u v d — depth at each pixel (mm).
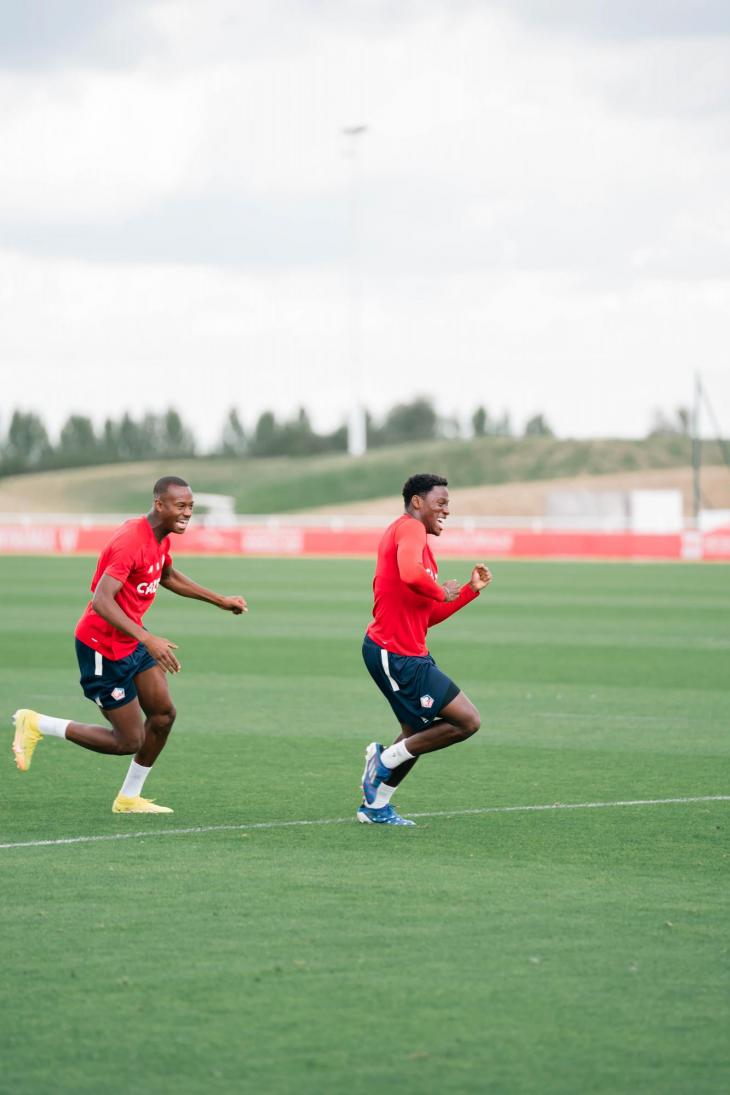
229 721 52438
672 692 61312
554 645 81750
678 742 47688
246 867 29172
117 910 25734
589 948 23453
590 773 41438
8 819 34469
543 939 23938
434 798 37375
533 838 32219
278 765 42812
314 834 32688
